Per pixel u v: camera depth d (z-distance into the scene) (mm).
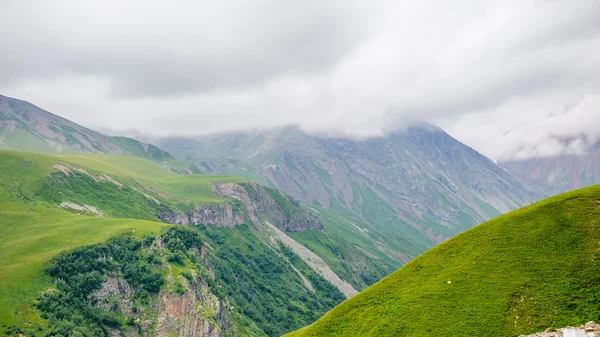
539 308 75375
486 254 93625
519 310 76938
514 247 91438
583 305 72438
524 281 82125
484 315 79188
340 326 94938
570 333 65438
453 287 89062
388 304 94062
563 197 99062
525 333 72062
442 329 80250
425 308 86938
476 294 84625
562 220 92000
